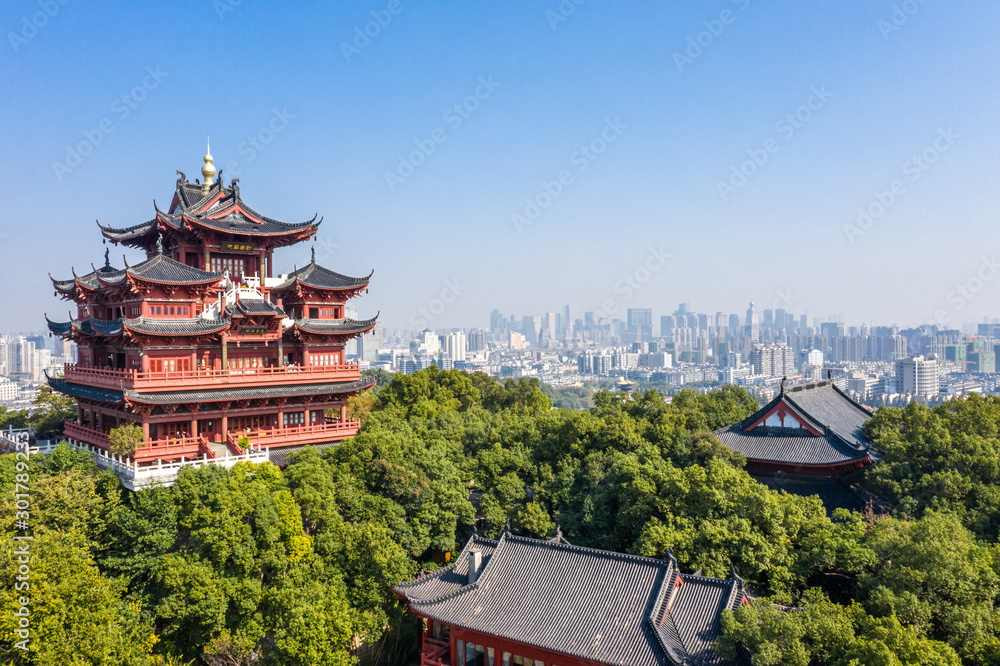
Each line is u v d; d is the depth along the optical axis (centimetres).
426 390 10775
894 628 3478
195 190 7744
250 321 6862
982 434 6306
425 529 5816
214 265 7250
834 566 4794
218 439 6562
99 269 7688
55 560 4003
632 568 4394
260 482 5200
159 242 6519
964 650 3669
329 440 7181
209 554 4681
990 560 4247
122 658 3766
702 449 6462
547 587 4491
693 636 3994
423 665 4734
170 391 6106
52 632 3666
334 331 7281
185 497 5075
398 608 5247
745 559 4775
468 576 4841
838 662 3394
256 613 4609
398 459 6144
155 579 4725
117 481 5344
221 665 4369
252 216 7438
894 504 5909
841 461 6097
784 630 3522
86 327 6769
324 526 5297
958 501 5522
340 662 4281
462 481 6512
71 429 7238
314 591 4666
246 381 6575
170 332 6047
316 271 7500
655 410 7744
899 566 4144
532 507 5972
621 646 3944
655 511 5459
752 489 5269
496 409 11631
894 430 6519
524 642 4125
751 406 10025
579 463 6700
